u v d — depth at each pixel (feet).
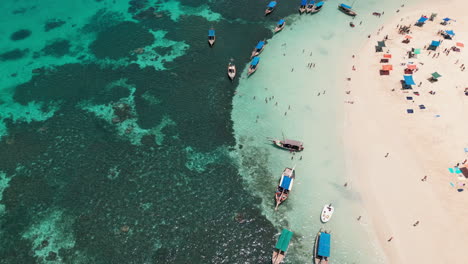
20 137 197.67
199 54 258.98
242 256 149.69
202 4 318.86
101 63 251.60
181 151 191.52
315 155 187.83
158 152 190.49
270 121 207.62
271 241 154.40
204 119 209.87
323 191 171.22
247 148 192.95
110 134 199.62
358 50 258.78
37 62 253.24
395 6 309.42
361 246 150.00
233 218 162.40
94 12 311.27
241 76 240.53
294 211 163.94
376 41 265.95
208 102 221.05
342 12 305.12
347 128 201.36
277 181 176.86
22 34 282.36
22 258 147.95
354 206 164.66
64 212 163.43
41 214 162.71
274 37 277.64
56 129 202.49
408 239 151.12
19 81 236.22
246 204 167.94
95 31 286.05
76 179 177.17
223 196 171.12
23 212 163.53
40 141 195.62
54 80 236.84
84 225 158.51
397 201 165.37
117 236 154.81
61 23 296.51
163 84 232.94
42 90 228.63
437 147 187.11
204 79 237.86
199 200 169.37
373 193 169.27
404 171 177.58
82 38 278.05
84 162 184.96
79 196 169.89
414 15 293.84
